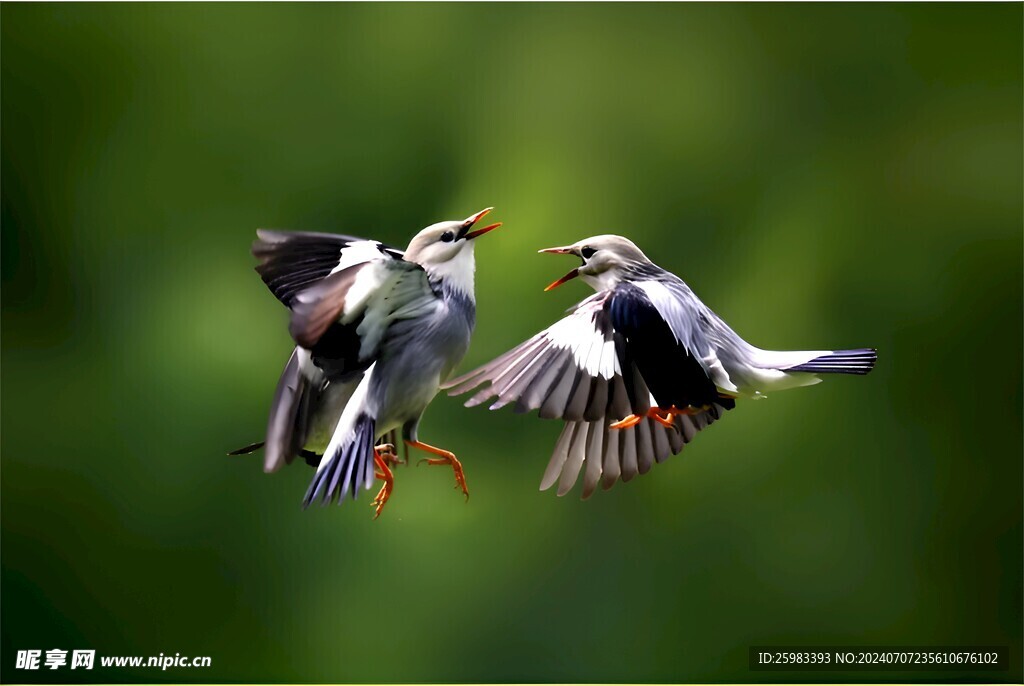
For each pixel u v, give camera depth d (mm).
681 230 16641
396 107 16922
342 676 15219
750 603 15656
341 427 7844
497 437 15555
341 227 16703
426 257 8359
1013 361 16625
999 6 17188
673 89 16938
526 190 16375
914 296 16688
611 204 16516
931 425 16438
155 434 15945
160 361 16250
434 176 16766
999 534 16156
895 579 15977
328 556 15422
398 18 17078
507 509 15516
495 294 15891
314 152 16891
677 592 15719
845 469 16047
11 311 16797
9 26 17281
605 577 15523
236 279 16547
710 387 7242
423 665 15211
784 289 16516
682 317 7371
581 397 7234
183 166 16938
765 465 15906
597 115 16812
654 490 15836
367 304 7918
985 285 16766
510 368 7336
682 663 15523
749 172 16844
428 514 15414
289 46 17094
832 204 16844
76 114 17188
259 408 15773
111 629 15547
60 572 15758
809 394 16125
